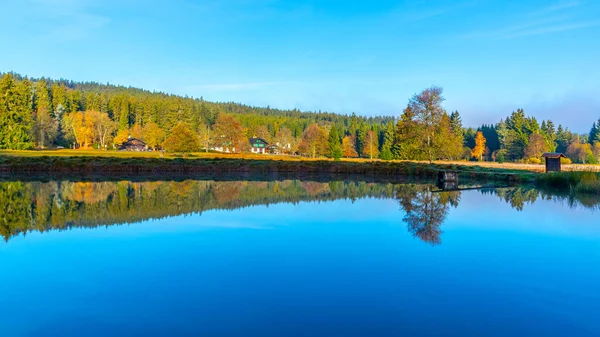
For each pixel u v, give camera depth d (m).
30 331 4.60
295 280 6.27
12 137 61.59
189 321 4.83
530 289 5.91
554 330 4.65
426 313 5.09
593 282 6.21
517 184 25.22
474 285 6.07
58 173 32.50
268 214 12.77
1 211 12.99
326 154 81.44
